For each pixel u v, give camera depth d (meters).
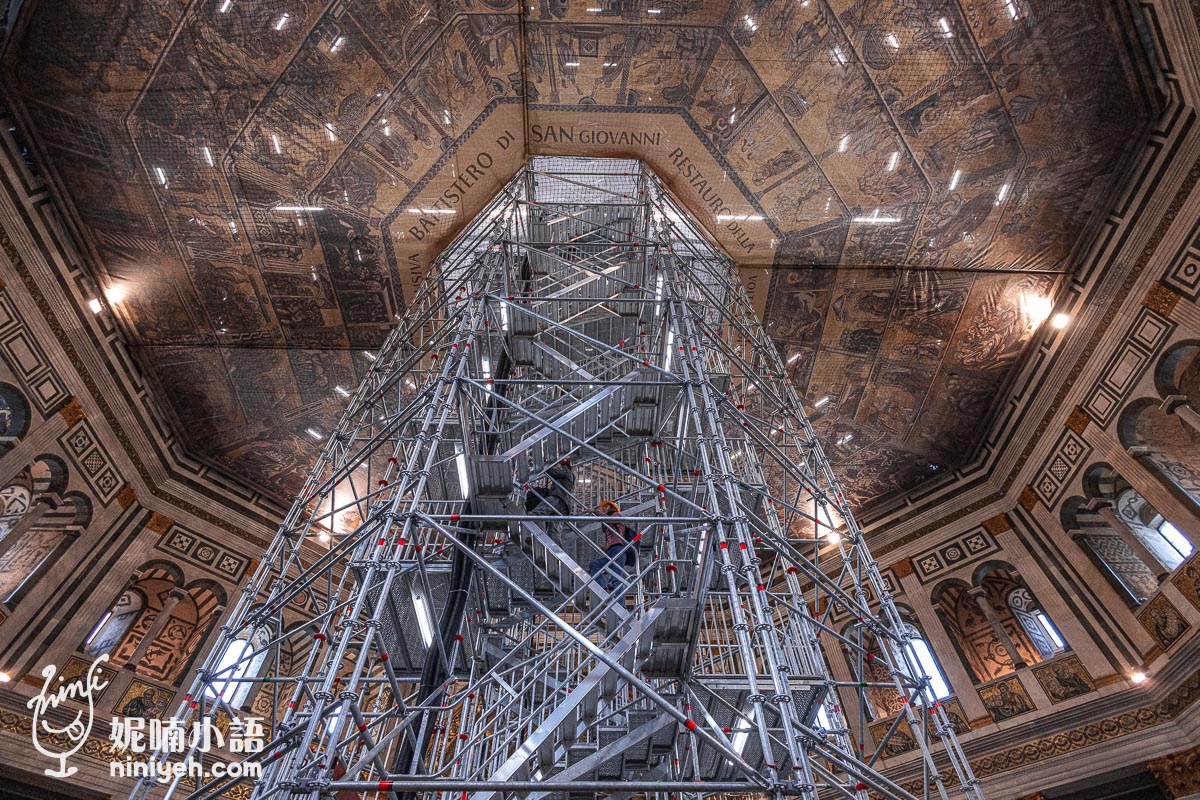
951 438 19.92
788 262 17.67
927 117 15.00
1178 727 13.96
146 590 18.27
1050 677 16.03
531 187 16.97
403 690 11.70
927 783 8.04
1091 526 17.03
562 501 9.22
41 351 15.14
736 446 16.34
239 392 18.59
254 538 19.42
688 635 7.13
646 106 15.94
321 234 16.36
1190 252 14.04
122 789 14.52
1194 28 12.42
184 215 15.59
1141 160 14.55
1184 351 14.45
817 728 9.03
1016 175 15.41
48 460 15.55
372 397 13.22
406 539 6.68
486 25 14.36
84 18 12.63
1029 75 14.05
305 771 5.84
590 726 7.56
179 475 18.89
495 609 10.62
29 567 15.95
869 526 20.88
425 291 16.31
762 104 15.55
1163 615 14.50
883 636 9.20
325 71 14.13
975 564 18.69
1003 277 16.98
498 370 12.33
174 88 13.70
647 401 9.78
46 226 15.02
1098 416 16.25
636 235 14.66
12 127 13.88
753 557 6.29
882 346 18.64
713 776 8.62
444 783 5.07
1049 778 14.85
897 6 13.67
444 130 15.66
